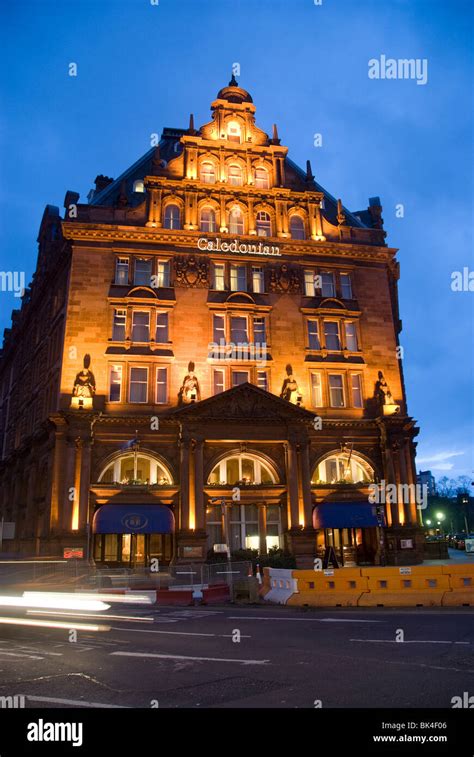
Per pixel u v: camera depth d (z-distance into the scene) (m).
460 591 20.86
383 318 47.59
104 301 42.62
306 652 11.98
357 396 45.69
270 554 38.12
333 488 42.12
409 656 11.23
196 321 43.69
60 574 32.75
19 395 60.28
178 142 54.41
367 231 50.03
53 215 58.09
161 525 38.19
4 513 55.62
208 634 15.09
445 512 142.75
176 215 46.34
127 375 41.59
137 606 25.02
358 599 21.44
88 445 38.84
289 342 45.06
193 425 40.19
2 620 18.48
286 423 41.50
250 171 48.25
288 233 47.66
